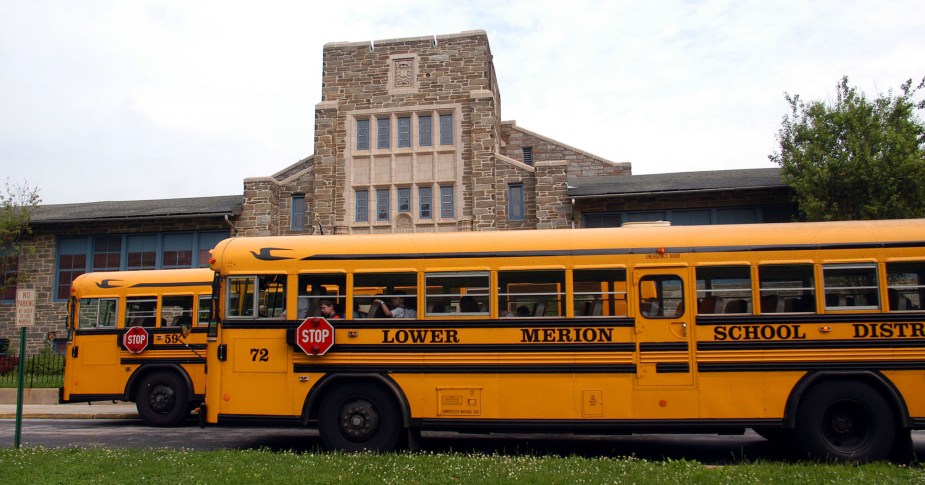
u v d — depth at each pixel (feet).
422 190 81.46
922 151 58.44
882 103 60.95
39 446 34.06
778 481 24.47
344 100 84.02
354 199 82.12
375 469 26.32
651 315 30.86
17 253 83.20
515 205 78.64
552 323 31.14
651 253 31.24
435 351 31.63
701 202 73.15
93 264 84.89
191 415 52.42
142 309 47.60
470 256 32.09
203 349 46.37
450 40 83.10
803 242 30.60
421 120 82.69
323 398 32.37
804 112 64.80
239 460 28.58
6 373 69.97
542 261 31.68
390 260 32.48
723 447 36.35
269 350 32.48
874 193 58.90
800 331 30.04
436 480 24.58
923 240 30.01
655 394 30.35
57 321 83.71
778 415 29.78
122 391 46.65
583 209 75.87
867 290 30.12
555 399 30.81
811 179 61.62
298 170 103.04
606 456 33.35
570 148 104.06
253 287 32.99
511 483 23.86
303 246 33.14
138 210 85.20
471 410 31.19
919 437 39.11
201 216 82.38
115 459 28.96
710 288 30.78
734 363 30.14
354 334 32.07
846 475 25.46
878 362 29.50
